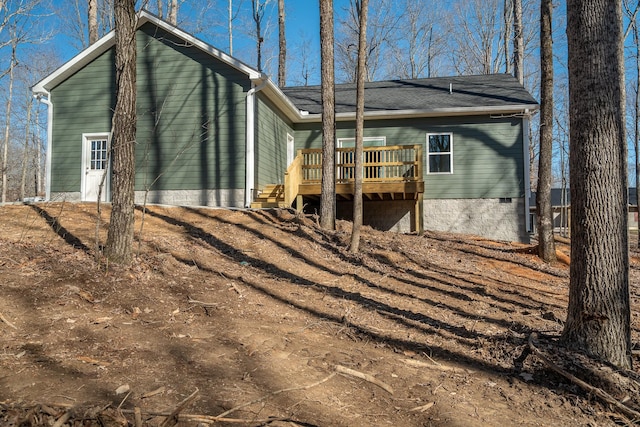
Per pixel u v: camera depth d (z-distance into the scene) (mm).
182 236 8406
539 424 3723
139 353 4070
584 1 4703
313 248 8945
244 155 12633
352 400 3816
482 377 4539
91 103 13500
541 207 11078
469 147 14992
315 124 16219
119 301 5195
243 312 5570
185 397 3428
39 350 3875
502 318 6352
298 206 12406
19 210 9078
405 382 4285
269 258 7953
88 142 13578
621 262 4566
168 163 12984
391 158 15016
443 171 15125
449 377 4492
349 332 5363
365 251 9289
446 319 6160
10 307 4578
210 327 4957
